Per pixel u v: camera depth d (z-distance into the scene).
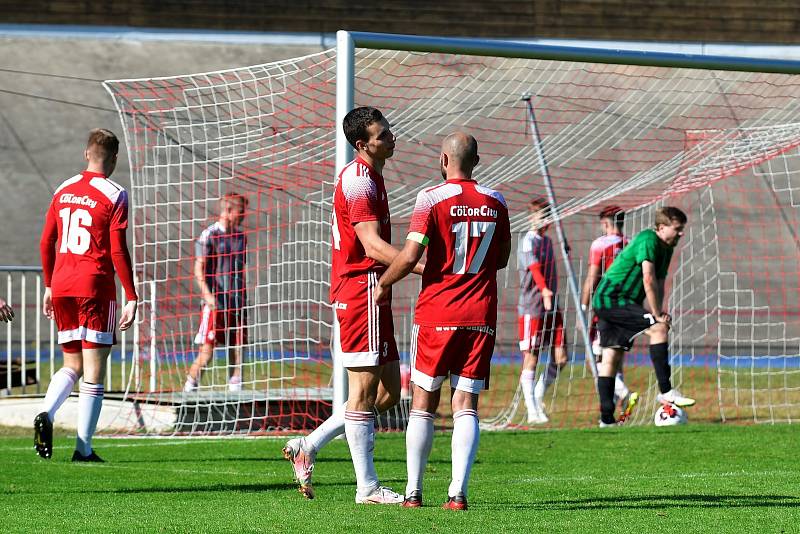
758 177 62.72
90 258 25.55
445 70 47.66
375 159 18.56
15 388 43.66
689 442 30.97
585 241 59.31
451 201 17.58
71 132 62.16
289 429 35.72
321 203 37.84
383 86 46.34
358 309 18.53
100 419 35.44
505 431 34.81
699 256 62.16
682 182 45.38
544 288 39.41
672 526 16.06
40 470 24.67
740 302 62.47
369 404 18.94
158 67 63.16
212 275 39.06
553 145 51.22
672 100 53.12
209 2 63.69
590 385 47.88
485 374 17.83
